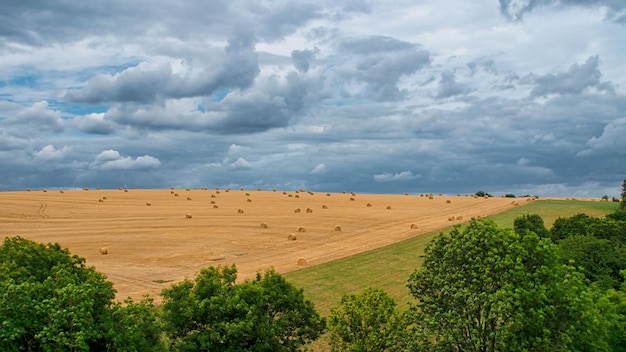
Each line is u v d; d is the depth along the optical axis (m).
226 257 53.22
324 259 52.38
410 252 55.34
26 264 27.97
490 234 27.03
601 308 27.00
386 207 89.44
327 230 67.56
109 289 24.48
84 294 21.80
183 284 27.02
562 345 23.91
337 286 43.50
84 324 21.39
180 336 26.55
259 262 51.22
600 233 52.00
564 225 54.84
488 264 25.81
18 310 21.17
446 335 25.12
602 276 40.62
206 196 104.56
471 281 26.02
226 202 95.00
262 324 25.84
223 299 25.95
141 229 66.44
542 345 23.56
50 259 28.84
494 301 24.20
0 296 21.44
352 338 28.16
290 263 50.84
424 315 27.00
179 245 58.06
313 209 86.19
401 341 27.42
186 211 82.38
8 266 26.47
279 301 27.44
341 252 55.56
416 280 28.39
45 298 22.53
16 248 28.88
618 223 53.69
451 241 28.31
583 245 43.69
